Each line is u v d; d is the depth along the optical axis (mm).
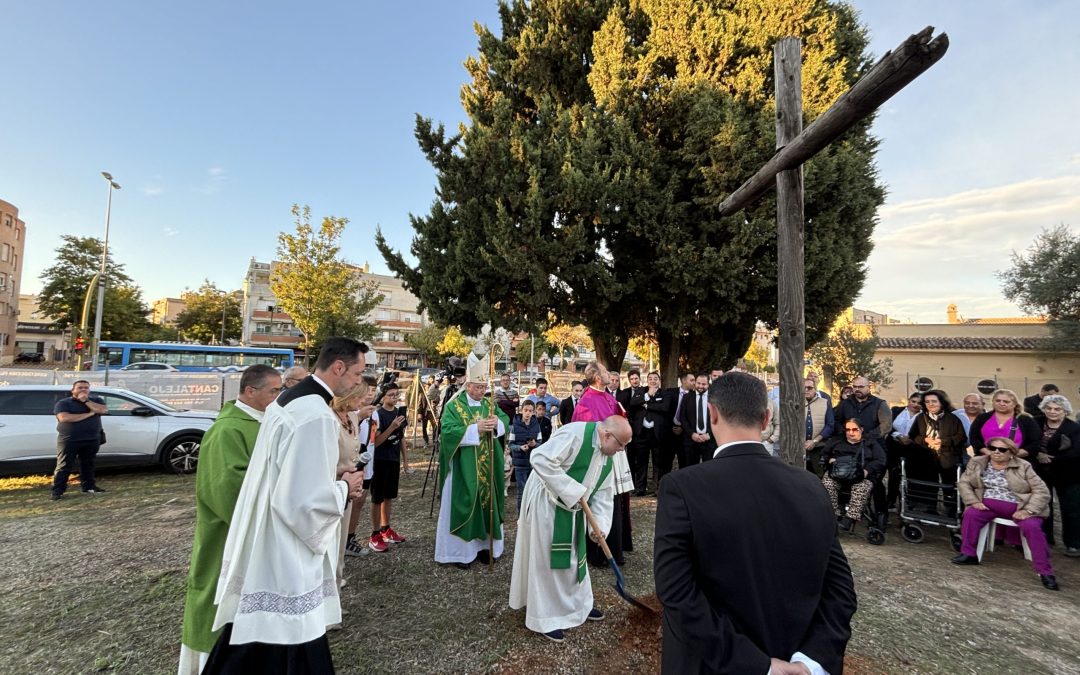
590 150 9305
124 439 8312
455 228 10125
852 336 21906
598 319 10984
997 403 5746
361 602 4035
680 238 9344
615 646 3414
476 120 10297
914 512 5949
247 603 2055
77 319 32500
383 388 5250
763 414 1688
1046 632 3750
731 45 9008
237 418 2691
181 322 49812
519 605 3723
